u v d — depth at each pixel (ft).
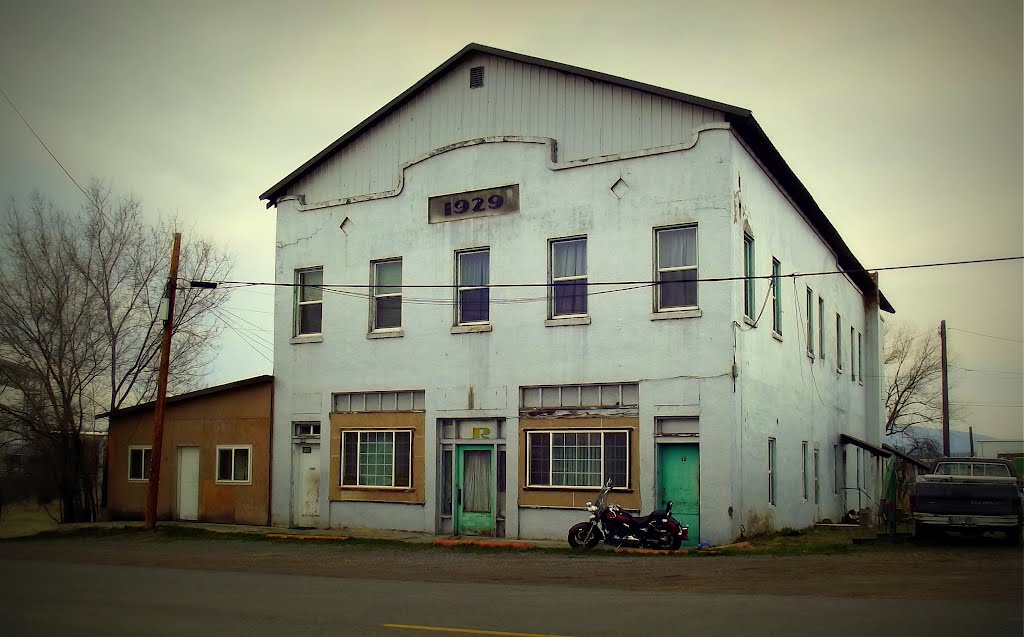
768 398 78.33
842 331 116.26
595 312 74.64
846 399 116.47
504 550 67.05
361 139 89.81
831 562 54.70
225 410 93.50
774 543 67.62
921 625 32.99
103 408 107.76
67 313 103.60
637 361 72.28
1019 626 32.78
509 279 79.10
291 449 89.40
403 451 83.15
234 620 36.11
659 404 70.95
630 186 74.33
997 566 51.93
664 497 70.69
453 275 82.23
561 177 77.61
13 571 55.77
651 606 38.50
